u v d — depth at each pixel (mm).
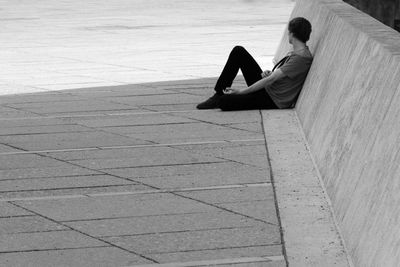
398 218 6285
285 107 14336
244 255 7648
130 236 8242
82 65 20953
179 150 11734
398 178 6531
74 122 13836
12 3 46781
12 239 8219
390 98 7496
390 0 18828
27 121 14016
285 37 20750
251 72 14945
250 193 9586
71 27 32031
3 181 10359
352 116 8891
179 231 8352
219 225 8492
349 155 8547
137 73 19281
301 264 7383
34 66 21000
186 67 20156
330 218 8578
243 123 13422
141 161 11172
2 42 27109
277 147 11750
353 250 7348
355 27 10453
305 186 9750
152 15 37188
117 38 27484
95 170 10773
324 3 15109
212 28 30594
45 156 11570
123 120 13914
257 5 42938
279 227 8391
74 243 8078
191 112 14477
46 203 9406
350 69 9820
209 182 10094
